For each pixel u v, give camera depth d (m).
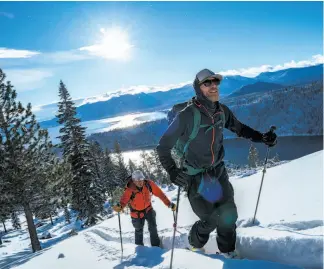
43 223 56.62
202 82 3.04
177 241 5.03
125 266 4.04
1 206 19.11
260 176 8.82
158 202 11.94
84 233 7.73
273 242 3.17
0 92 19.03
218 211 3.22
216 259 3.19
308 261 2.86
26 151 19.61
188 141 3.14
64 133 29.53
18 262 7.17
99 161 52.75
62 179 21.91
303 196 5.26
